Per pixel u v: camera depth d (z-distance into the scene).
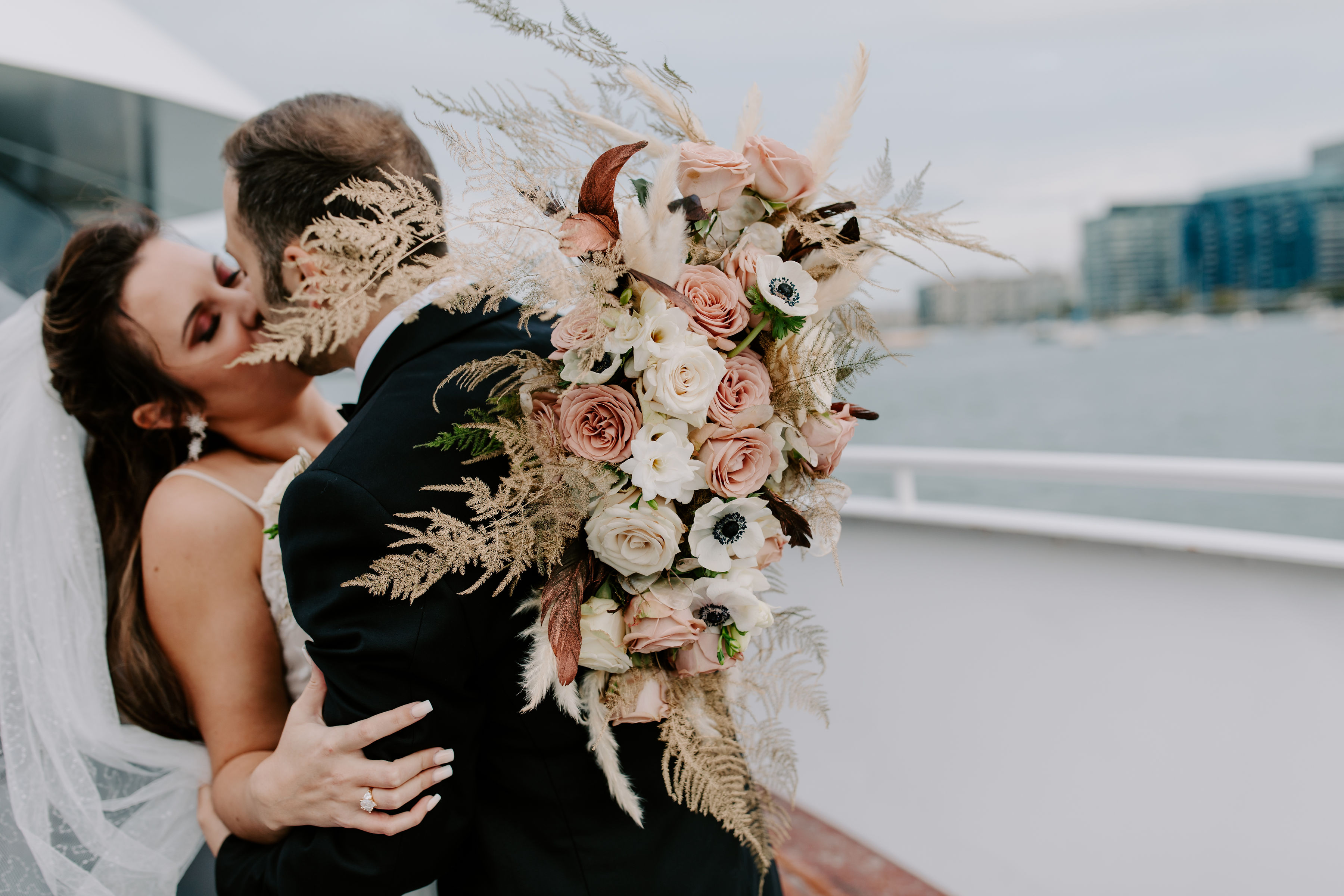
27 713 1.20
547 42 0.75
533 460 0.77
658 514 0.76
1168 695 1.61
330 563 0.79
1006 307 46.59
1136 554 1.64
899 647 2.03
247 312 1.32
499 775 0.90
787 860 2.07
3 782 1.20
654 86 0.82
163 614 1.19
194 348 1.28
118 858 1.21
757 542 0.79
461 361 0.89
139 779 1.27
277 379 1.36
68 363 1.25
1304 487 1.39
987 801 1.89
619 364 0.75
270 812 0.87
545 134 0.77
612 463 0.76
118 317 1.23
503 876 0.88
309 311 0.71
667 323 0.74
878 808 2.10
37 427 1.26
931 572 1.96
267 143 0.92
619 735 0.93
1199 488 1.53
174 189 5.66
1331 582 1.42
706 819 0.96
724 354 0.82
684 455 0.75
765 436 0.79
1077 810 1.75
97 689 1.25
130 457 1.34
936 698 1.97
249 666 1.19
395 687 0.77
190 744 1.31
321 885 0.85
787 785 0.98
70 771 1.21
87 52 4.12
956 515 1.91
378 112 0.97
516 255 0.70
